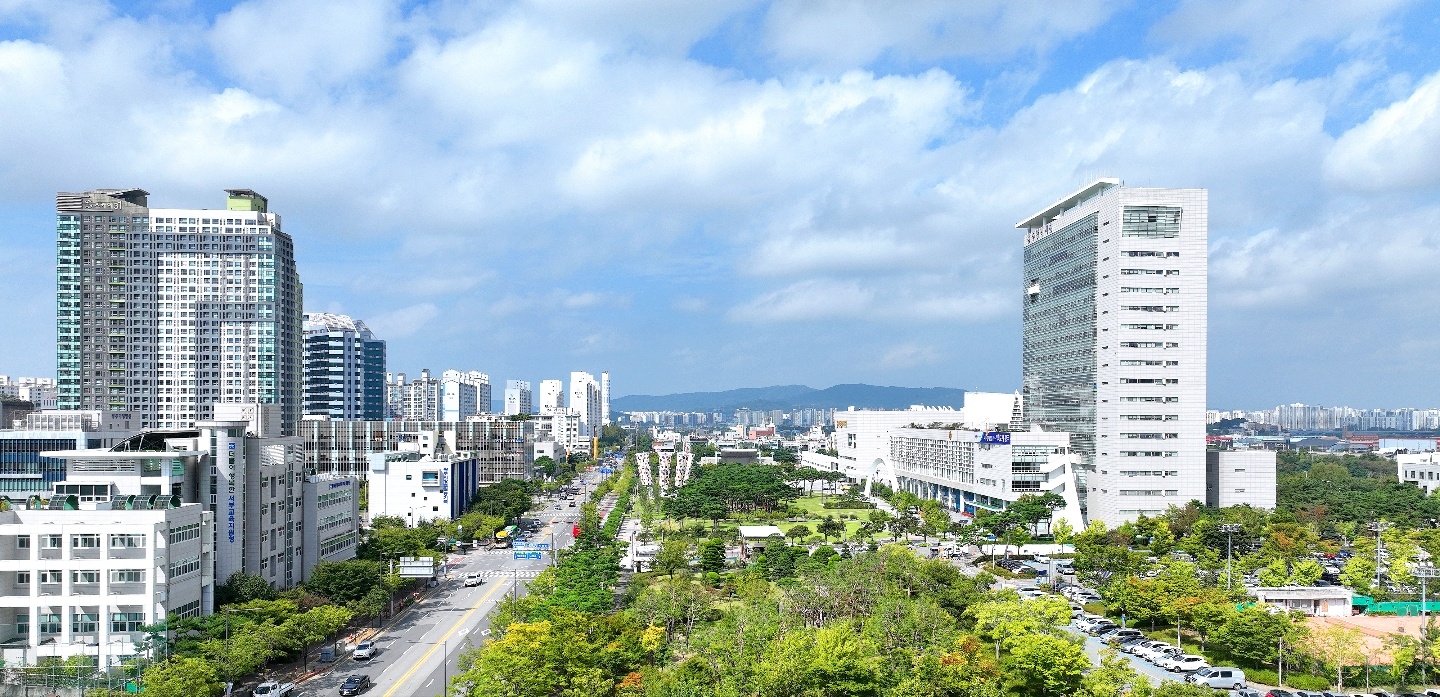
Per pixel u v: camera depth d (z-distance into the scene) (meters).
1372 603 154.88
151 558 125.00
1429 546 190.00
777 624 127.56
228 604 136.88
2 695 108.94
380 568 170.12
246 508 151.38
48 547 125.06
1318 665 120.19
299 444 175.25
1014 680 111.31
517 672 107.44
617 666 117.50
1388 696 112.69
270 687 117.00
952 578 150.88
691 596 145.75
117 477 136.75
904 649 118.50
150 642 117.94
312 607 144.75
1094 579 176.00
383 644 146.00
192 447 144.12
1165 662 126.00
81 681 109.94
